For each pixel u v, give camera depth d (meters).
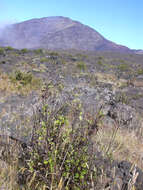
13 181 2.25
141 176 2.56
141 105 7.02
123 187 2.29
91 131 2.23
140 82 10.80
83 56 31.25
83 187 2.10
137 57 48.22
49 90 2.49
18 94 5.93
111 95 6.30
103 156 2.42
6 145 2.71
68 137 2.23
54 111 2.28
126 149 3.56
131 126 4.62
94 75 12.13
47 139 2.19
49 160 2.08
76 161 2.14
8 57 16.12
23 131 3.04
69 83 7.13
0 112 4.09
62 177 2.11
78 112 2.35
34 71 10.62
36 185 2.12
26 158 2.38
